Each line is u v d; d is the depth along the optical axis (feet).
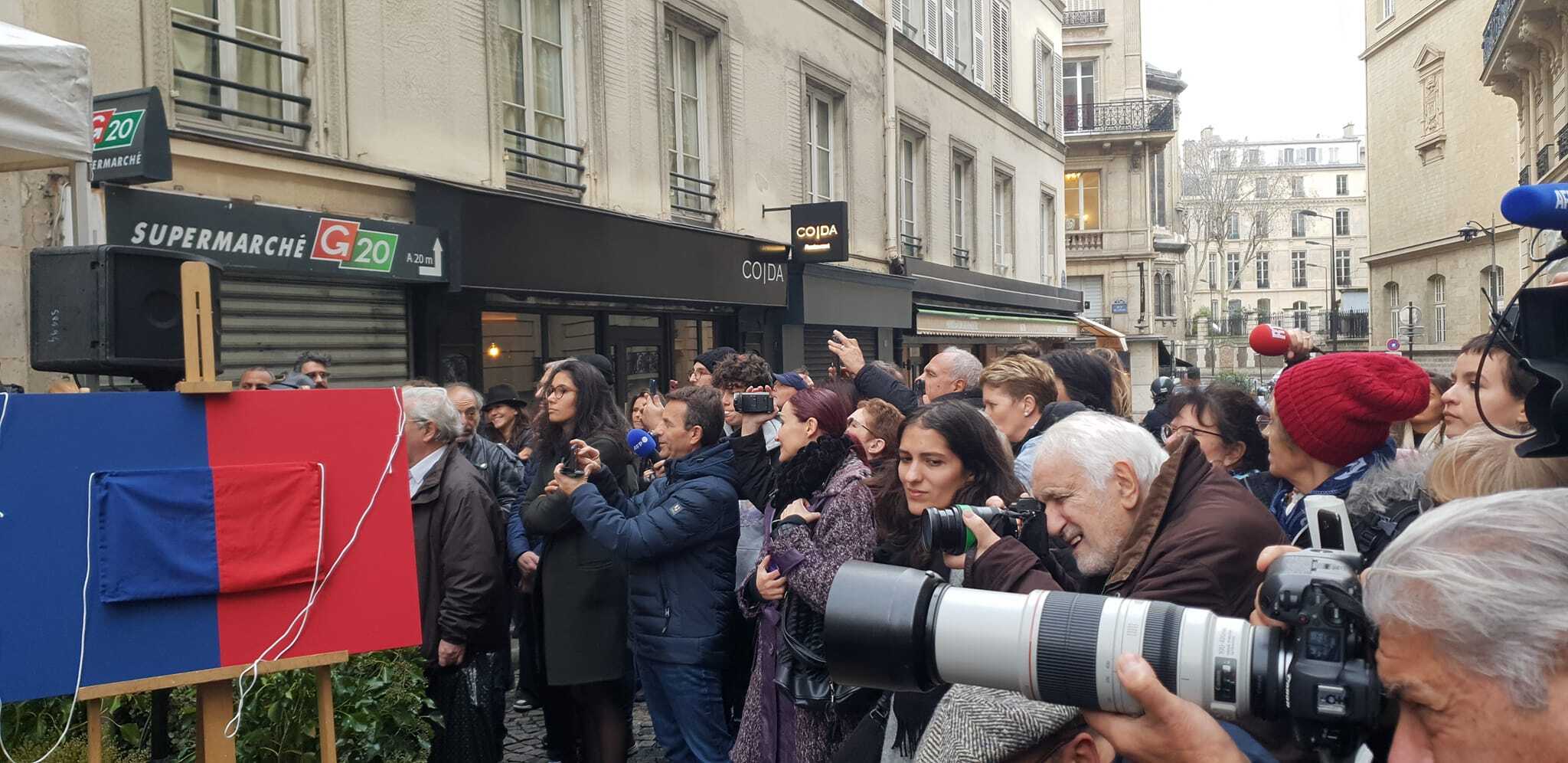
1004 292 65.92
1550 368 4.41
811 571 9.89
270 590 8.46
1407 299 110.73
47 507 7.61
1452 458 6.42
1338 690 3.61
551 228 28.63
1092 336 91.45
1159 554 6.59
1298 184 266.98
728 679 14.25
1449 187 100.12
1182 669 3.97
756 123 40.01
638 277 32.37
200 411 8.29
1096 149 106.11
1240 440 11.43
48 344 8.55
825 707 10.08
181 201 19.34
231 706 8.40
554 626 13.78
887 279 49.24
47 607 7.58
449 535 12.84
